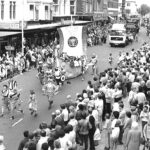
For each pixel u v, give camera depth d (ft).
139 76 82.74
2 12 163.94
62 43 127.34
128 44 229.45
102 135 62.39
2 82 104.83
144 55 131.13
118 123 51.44
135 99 65.82
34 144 41.32
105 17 367.45
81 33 125.90
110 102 69.67
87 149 55.57
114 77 85.30
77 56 122.11
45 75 100.78
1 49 138.31
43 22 187.52
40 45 173.99
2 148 44.96
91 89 70.13
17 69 119.34
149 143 51.19
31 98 74.84
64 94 93.97
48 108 80.74
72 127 47.73
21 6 174.81
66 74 112.78
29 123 70.49
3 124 69.62
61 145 44.68
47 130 46.37
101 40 226.17
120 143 55.62
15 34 143.23
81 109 54.60
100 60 155.12
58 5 232.12
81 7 280.92
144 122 57.06
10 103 74.38
